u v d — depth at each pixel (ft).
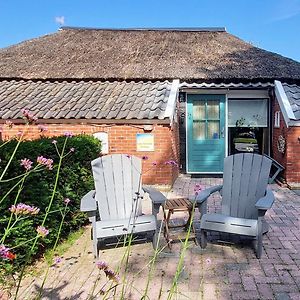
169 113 27.07
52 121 27.55
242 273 12.44
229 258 13.80
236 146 35.04
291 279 11.93
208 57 36.91
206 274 12.40
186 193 26.30
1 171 11.27
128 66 35.17
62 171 15.55
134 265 13.30
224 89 33.14
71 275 12.50
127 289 11.36
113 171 16.49
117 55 38.17
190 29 45.37
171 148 27.25
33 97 31.14
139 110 27.91
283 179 28.04
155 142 27.25
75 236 16.66
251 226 13.75
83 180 18.03
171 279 12.05
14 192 12.03
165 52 38.40
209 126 34.22
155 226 14.55
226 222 14.14
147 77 32.91
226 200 16.24
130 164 16.79
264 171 15.87
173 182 29.04
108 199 15.94
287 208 21.12
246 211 15.74
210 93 33.68
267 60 35.63
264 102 33.68
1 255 6.38
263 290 11.21
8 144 12.35
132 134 27.43
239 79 31.48
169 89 31.09
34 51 40.11
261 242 13.66
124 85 32.73
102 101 29.81
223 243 15.31
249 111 33.96
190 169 34.58
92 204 14.10
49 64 36.55
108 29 45.91
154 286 11.58
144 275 12.41
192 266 13.08
